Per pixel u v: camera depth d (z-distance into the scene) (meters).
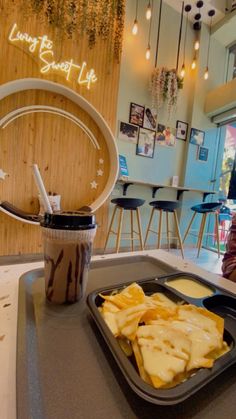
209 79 3.91
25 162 2.55
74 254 0.51
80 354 0.36
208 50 3.84
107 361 0.35
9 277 0.62
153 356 0.32
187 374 0.30
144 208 3.57
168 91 3.40
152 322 0.39
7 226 2.51
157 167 3.64
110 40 2.90
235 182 3.12
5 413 0.26
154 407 0.28
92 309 0.44
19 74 2.42
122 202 2.77
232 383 0.32
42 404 0.27
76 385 0.30
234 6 3.47
